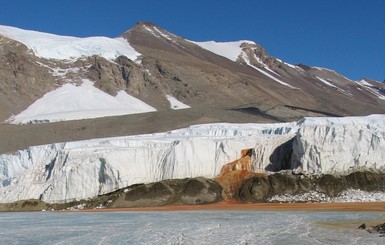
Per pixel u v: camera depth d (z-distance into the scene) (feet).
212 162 328.70
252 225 192.44
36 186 344.90
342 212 229.66
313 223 192.24
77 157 341.82
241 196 299.58
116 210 287.48
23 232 196.13
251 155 326.44
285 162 320.50
